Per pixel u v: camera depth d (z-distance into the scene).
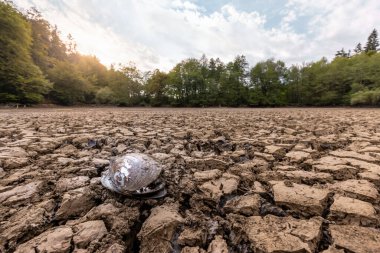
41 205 1.73
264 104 40.12
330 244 1.33
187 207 1.84
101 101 37.56
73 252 1.26
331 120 8.02
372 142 3.89
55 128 5.55
